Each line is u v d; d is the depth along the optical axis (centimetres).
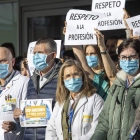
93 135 518
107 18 635
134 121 469
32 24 1295
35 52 650
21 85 695
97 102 558
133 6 1112
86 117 546
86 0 1145
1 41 1359
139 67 527
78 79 561
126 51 518
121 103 505
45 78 648
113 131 505
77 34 634
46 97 629
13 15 1326
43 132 620
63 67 574
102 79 641
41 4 1255
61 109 568
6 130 664
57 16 1229
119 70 587
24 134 634
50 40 654
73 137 547
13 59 725
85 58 653
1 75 701
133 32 604
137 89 496
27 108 620
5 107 680
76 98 564
